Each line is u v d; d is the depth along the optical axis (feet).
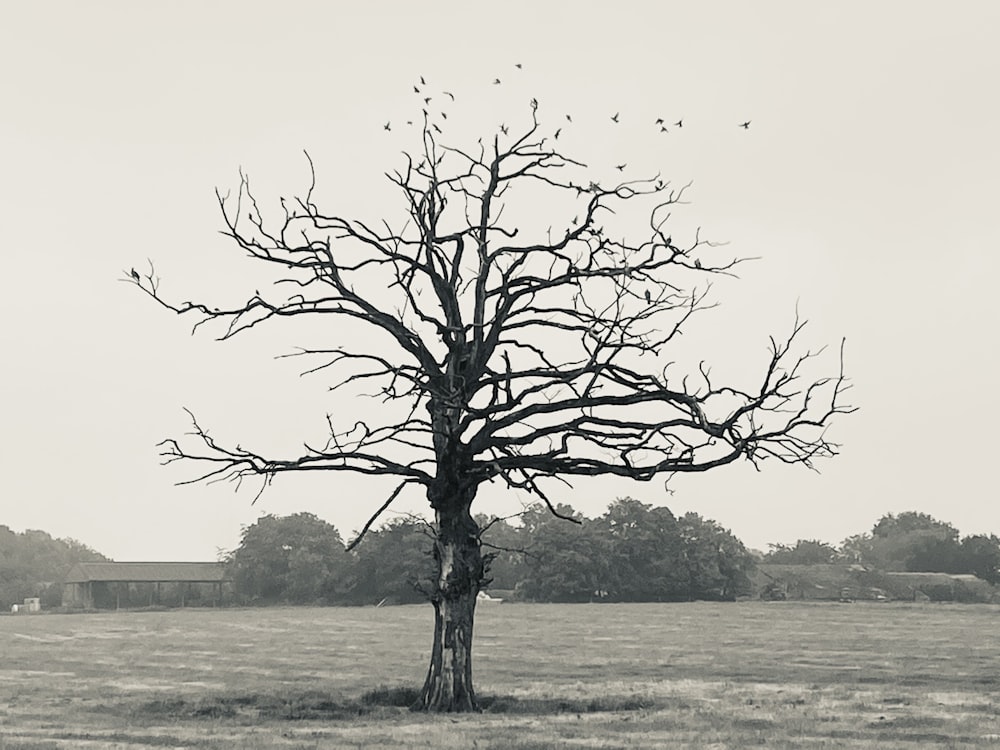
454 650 128.06
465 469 126.00
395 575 527.81
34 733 108.47
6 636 312.09
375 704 135.64
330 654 237.04
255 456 125.70
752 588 562.66
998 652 229.45
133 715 126.21
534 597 519.19
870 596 578.25
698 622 351.87
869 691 154.10
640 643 261.03
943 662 206.39
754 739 103.55
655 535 524.11
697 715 123.54
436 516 129.90
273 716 123.54
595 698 142.61
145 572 587.27
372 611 451.94
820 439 121.60
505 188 129.39
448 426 126.82
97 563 589.73
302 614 433.48
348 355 126.00
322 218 127.03
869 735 107.04
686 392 124.06
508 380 123.54
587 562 510.99
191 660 222.28
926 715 124.16
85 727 114.01
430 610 452.76
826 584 586.86
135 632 328.49
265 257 126.82
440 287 127.03
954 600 585.63
